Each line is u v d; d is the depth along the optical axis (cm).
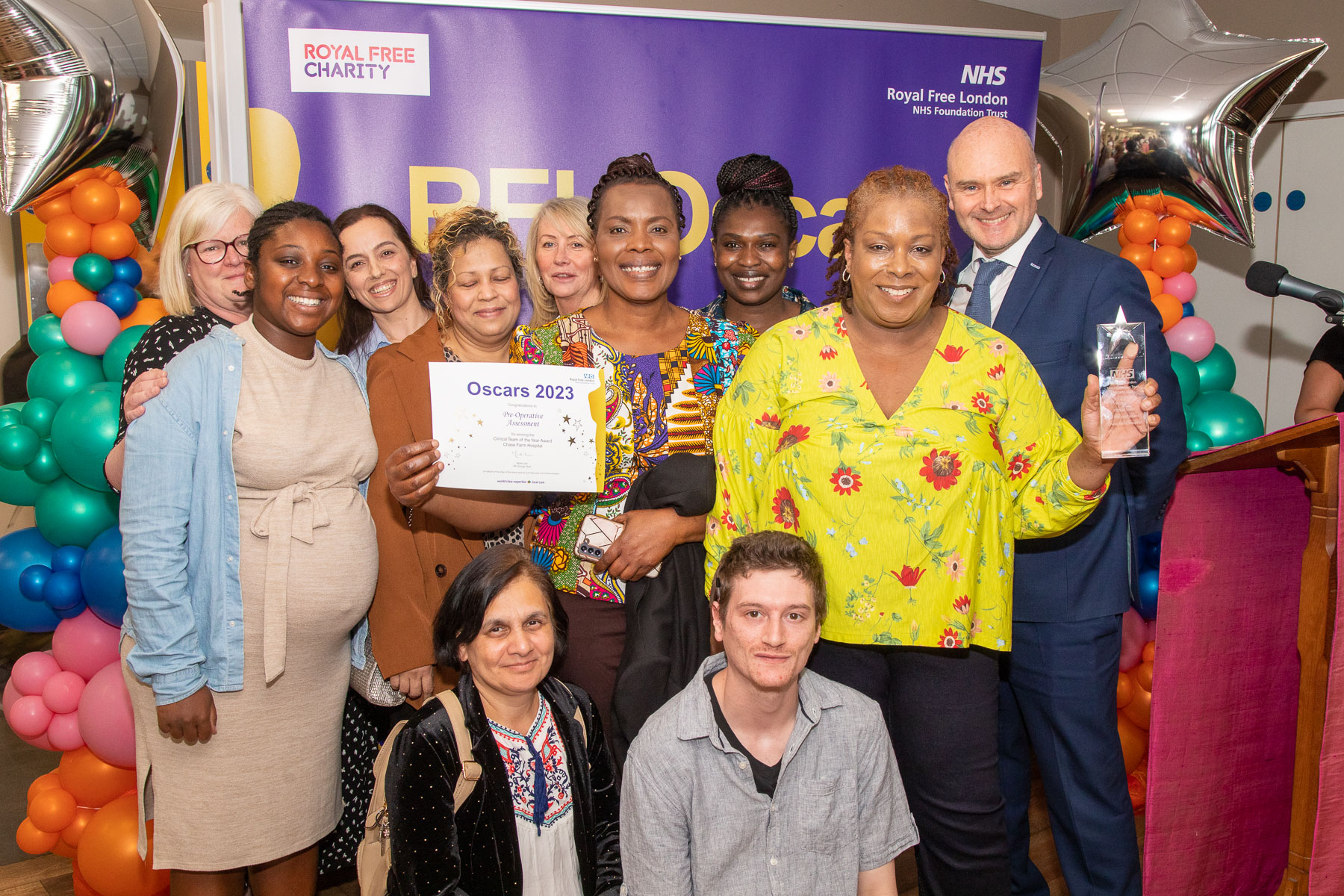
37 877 273
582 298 270
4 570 249
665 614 206
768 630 158
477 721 179
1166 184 321
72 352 254
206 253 215
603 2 392
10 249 459
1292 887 194
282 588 185
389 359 217
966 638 175
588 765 190
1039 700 211
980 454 175
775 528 187
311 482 193
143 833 197
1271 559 214
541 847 184
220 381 184
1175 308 324
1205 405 320
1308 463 185
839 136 313
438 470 191
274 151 270
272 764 191
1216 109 309
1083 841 211
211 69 265
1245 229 321
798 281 319
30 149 225
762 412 188
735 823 167
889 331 180
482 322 215
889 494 173
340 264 193
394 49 275
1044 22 567
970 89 322
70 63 223
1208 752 216
